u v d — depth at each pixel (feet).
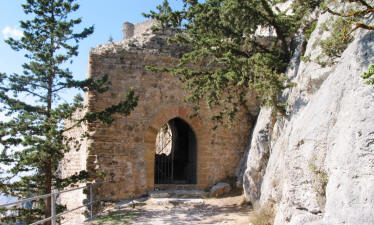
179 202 35.68
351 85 15.65
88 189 36.81
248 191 34.06
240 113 43.29
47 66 34.27
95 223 28.78
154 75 40.68
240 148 42.78
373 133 12.98
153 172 39.34
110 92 38.93
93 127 37.81
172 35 42.68
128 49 40.32
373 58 14.35
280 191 22.81
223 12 29.50
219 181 41.32
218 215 30.27
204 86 33.45
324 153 16.84
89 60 39.24
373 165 12.73
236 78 29.68
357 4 18.62
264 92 26.11
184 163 51.08
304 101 22.35
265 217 24.08
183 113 41.09
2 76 33.63
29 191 33.37
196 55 33.55
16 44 34.53
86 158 37.29
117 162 38.01
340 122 15.65
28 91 34.53
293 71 29.37
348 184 13.52
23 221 33.71
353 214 12.88
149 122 39.75
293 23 31.58
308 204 17.10
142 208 33.91
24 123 32.42
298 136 19.06
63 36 35.04
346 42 18.08
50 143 31.32
